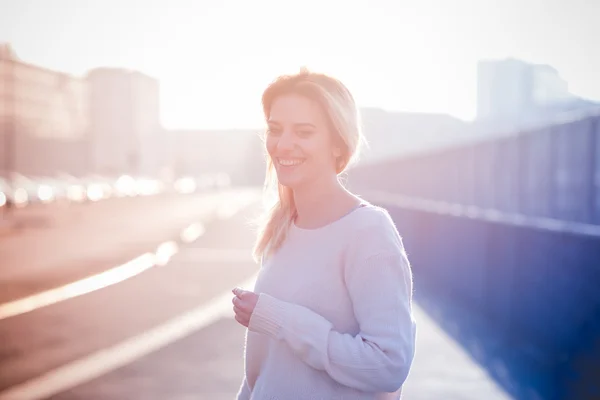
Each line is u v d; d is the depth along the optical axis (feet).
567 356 22.84
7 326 30.30
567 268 23.08
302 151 6.64
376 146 181.98
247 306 6.39
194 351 25.25
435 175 67.26
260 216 7.47
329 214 6.77
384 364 6.09
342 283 6.53
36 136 352.69
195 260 58.59
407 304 6.39
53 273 49.75
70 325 30.50
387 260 6.35
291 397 6.49
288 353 6.57
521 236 28.40
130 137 453.58
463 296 38.63
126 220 117.60
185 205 186.91
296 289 6.61
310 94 6.58
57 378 21.74
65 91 380.99
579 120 33.63
